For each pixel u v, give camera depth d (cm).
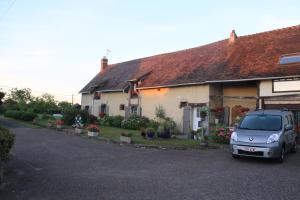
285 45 1888
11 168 959
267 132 1154
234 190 744
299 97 1565
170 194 706
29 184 775
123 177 863
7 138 809
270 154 1097
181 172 938
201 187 768
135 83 2800
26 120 3225
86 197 676
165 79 2488
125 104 2927
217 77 1959
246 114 1330
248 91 1927
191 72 2297
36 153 1248
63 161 1091
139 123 2434
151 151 1377
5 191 711
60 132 2167
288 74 1589
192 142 1633
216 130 1727
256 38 2169
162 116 2377
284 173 941
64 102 5275
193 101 2169
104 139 1725
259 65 1823
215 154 1311
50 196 679
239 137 1160
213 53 2380
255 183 812
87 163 1062
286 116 1295
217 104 2062
